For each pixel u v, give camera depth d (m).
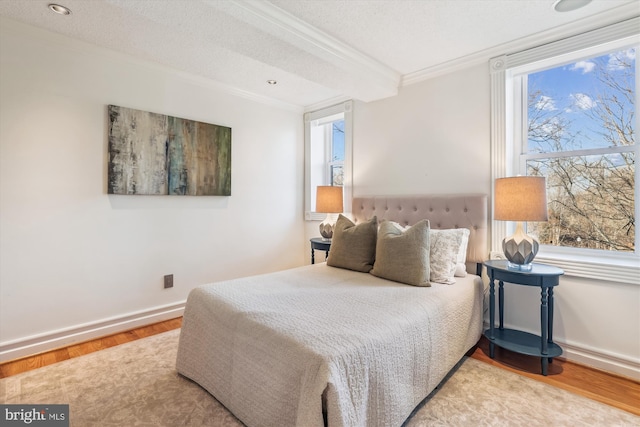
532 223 2.52
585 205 2.29
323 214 3.96
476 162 2.65
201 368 1.82
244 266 3.57
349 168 3.62
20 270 2.22
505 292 2.51
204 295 1.91
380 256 2.36
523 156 2.54
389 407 1.40
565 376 2.00
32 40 2.23
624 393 1.83
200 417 1.59
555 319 2.28
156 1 1.68
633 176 2.11
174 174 2.95
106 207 2.59
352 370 1.26
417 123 3.02
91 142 2.50
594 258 2.21
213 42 2.13
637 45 2.05
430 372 1.69
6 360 2.16
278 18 2.03
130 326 2.75
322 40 2.31
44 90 2.29
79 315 2.48
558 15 2.08
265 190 3.76
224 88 3.32
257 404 1.44
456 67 2.74
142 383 1.90
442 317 1.84
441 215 2.78
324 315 1.60
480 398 1.77
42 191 2.30
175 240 3.02
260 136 3.70
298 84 3.32
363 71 2.70
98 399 1.74
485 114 2.60
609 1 1.94
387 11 2.04
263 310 1.66
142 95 2.76
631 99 2.12
